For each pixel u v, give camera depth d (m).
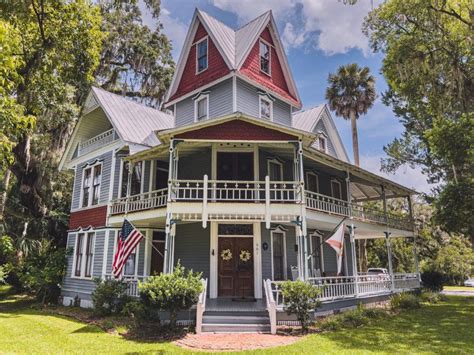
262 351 7.84
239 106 15.22
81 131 19.39
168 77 30.03
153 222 14.63
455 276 35.59
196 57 17.39
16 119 6.88
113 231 15.46
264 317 10.44
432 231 35.19
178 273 10.43
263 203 11.95
